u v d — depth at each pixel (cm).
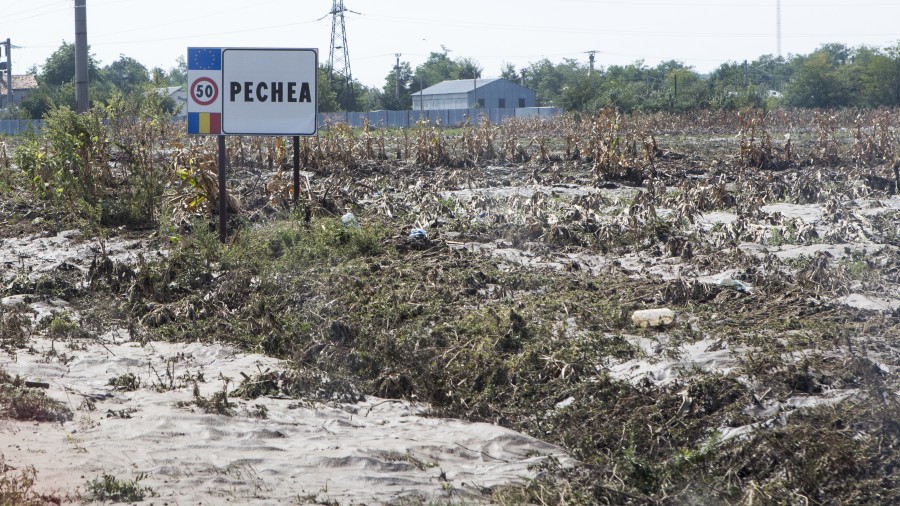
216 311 1914
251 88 2761
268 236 2573
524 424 1348
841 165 4981
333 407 1388
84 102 5272
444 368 1538
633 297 2031
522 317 1806
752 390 1362
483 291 2105
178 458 1116
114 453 1123
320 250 2434
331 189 3562
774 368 1434
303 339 1709
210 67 2738
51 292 2084
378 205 3381
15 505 909
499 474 1130
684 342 1667
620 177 4506
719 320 1817
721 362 1511
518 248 2680
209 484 1033
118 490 984
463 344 1648
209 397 1376
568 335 1725
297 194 2953
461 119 13525
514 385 1479
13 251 2677
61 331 1766
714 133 8812
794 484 1077
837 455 1111
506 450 1230
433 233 2836
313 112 2816
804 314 1848
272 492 1018
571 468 1159
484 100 17062
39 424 1227
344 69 14600
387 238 2681
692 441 1251
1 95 18162
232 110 2753
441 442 1242
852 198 3719
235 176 4406
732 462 1138
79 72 5241
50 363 1545
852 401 1291
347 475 1091
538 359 1543
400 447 1198
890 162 4450
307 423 1295
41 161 3394
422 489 1058
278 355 1662
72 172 3203
